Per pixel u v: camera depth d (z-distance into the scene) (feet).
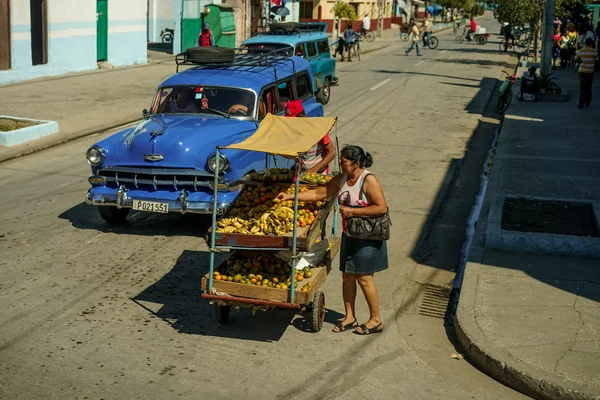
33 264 27.04
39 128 48.08
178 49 104.83
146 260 28.07
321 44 69.46
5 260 27.30
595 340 20.75
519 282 25.00
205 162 29.32
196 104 33.76
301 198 21.93
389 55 128.26
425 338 22.29
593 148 47.19
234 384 18.98
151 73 83.35
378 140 51.42
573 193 35.78
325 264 23.35
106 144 30.53
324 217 22.72
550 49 71.51
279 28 67.36
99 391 18.35
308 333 22.38
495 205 32.45
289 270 21.80
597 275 25.73
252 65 36.73
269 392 18.61
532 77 70.08
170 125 31.42
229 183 28.94
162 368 19.74
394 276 27.48
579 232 29.17
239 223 22.22
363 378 19.53
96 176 30.53
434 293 26.04
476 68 104.83
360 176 21.27
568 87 80.33
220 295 21.31
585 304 23.24
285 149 20.89
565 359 19.61
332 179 21.97
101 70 83.30
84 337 21.40
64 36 77.71
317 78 65.26
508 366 19.25
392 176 41.65
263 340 21.76
